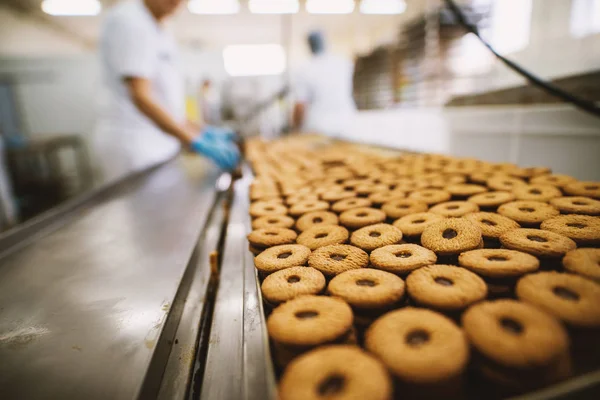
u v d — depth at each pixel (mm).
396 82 2016
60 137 2342
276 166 907
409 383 200
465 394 220
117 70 1038
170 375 280
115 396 254
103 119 1379
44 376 271
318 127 2143
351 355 206
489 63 1443
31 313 355
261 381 232
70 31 3447
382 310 262
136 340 308
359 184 597
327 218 429
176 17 3260
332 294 271
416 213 426
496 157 1124
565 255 288
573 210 384
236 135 1351
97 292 392
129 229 606
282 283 288
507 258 292
